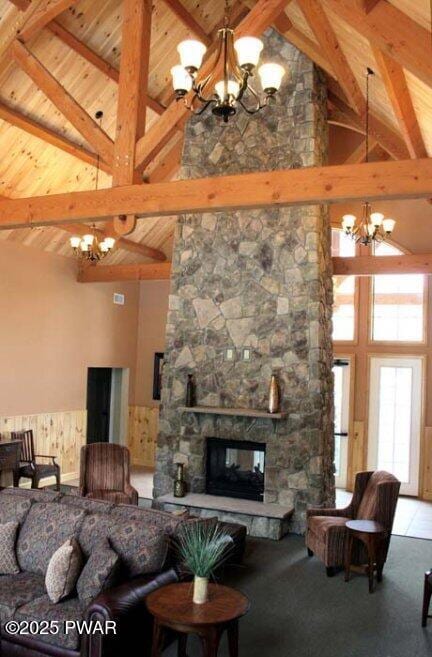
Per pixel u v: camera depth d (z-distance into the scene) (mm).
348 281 9844
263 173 4562
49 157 7695
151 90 8023
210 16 7512
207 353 7535
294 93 7312
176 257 7824
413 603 4957
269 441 7062
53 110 7254
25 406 8719
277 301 7195
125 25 5203
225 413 7078
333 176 4348
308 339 6984
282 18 6480
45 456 8375
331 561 5484
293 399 6988
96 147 5336
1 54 6199
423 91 4785
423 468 9148
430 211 9016
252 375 7258
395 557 6180
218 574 5219
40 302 8992
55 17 6359
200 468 7438
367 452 9539
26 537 4379
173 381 7695
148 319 11125
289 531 6883
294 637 4277
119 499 6527
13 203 5477
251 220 7445
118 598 3555
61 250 9328
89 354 10016
